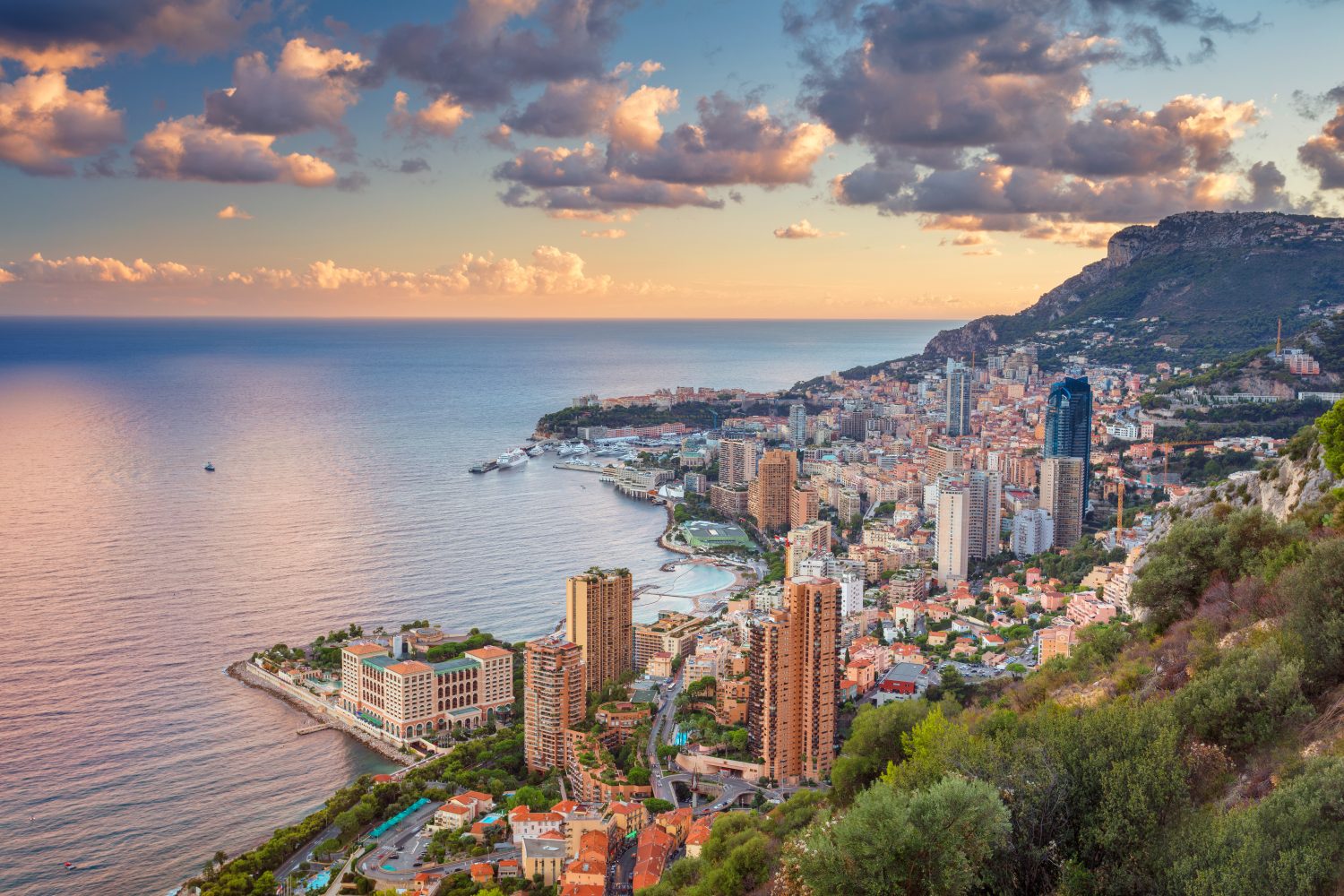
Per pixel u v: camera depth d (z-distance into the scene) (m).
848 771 160.75
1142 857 72.88
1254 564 122.75
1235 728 84.81
